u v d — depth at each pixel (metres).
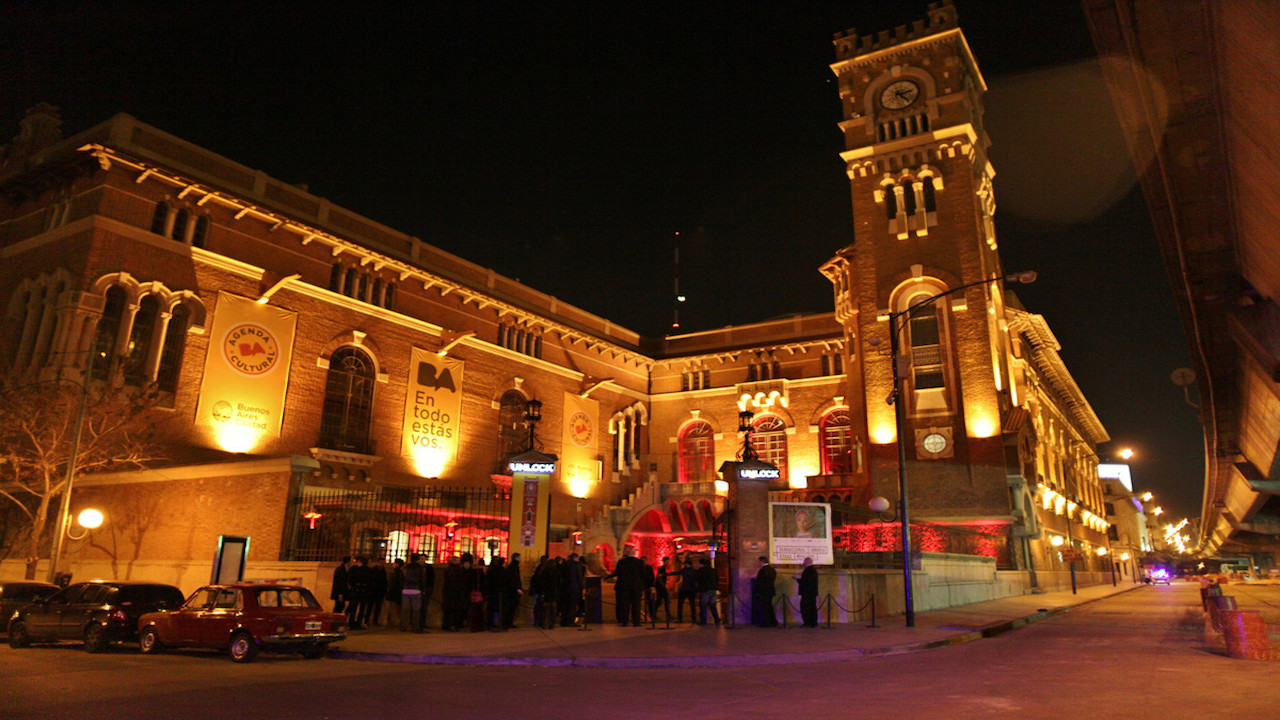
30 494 26.42
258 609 14.59
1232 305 17.12
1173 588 59.69
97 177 28.84
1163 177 12.30
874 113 43.38
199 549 24.22
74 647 17.39
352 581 19.48
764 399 49.94
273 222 33.44
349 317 36.03
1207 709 9.33
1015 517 35.78
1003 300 44.72
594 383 49.47
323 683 11.45
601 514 45.59
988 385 37.38
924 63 42.66
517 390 44.06
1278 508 47.75
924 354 39.22
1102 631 20.33
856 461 41.56
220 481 24.80
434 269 40.62
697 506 44.84
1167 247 15.70
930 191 41.59
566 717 8.95
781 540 21.50
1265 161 10.84
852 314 43.94
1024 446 38.97
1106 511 99.50
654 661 13.84
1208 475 46.38
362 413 36.00
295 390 33.25
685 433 52.72
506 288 45.41
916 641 16.70
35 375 26.94
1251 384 23.06
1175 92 10.08
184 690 10.66
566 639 16.95
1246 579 98.75
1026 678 11.98
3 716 8.68
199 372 30.03
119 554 25.81
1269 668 13.04
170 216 30.09
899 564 25.12
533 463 22.53
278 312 33.12
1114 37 9.31
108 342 28.02
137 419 27.28
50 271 28.52
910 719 8.82
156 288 29.09
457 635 17.86
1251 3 7.72
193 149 31.48
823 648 15.44
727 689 11.08
